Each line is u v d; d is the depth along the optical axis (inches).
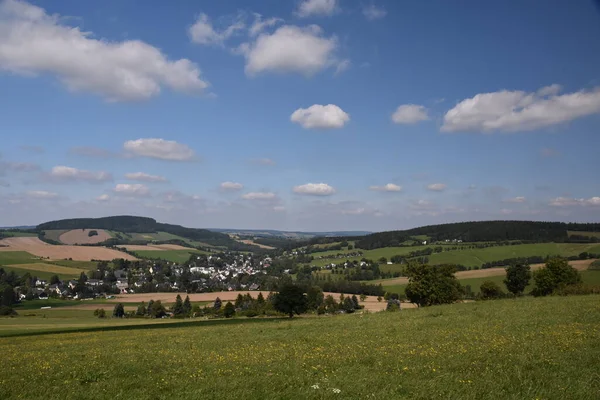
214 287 7204.7
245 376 611.2
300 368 651.5
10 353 1127.0
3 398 534.0
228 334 1366.9
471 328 1064.2
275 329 1455.5
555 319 1090.7
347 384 527.2
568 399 428.8
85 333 1988.2
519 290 3440.0
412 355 718.5
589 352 623.8
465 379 520.1
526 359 605.0
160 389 549.3
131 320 3978.8
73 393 543.5
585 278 3659.0
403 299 5088.6
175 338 1337.4
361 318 1685.5
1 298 5280.5
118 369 724.0
